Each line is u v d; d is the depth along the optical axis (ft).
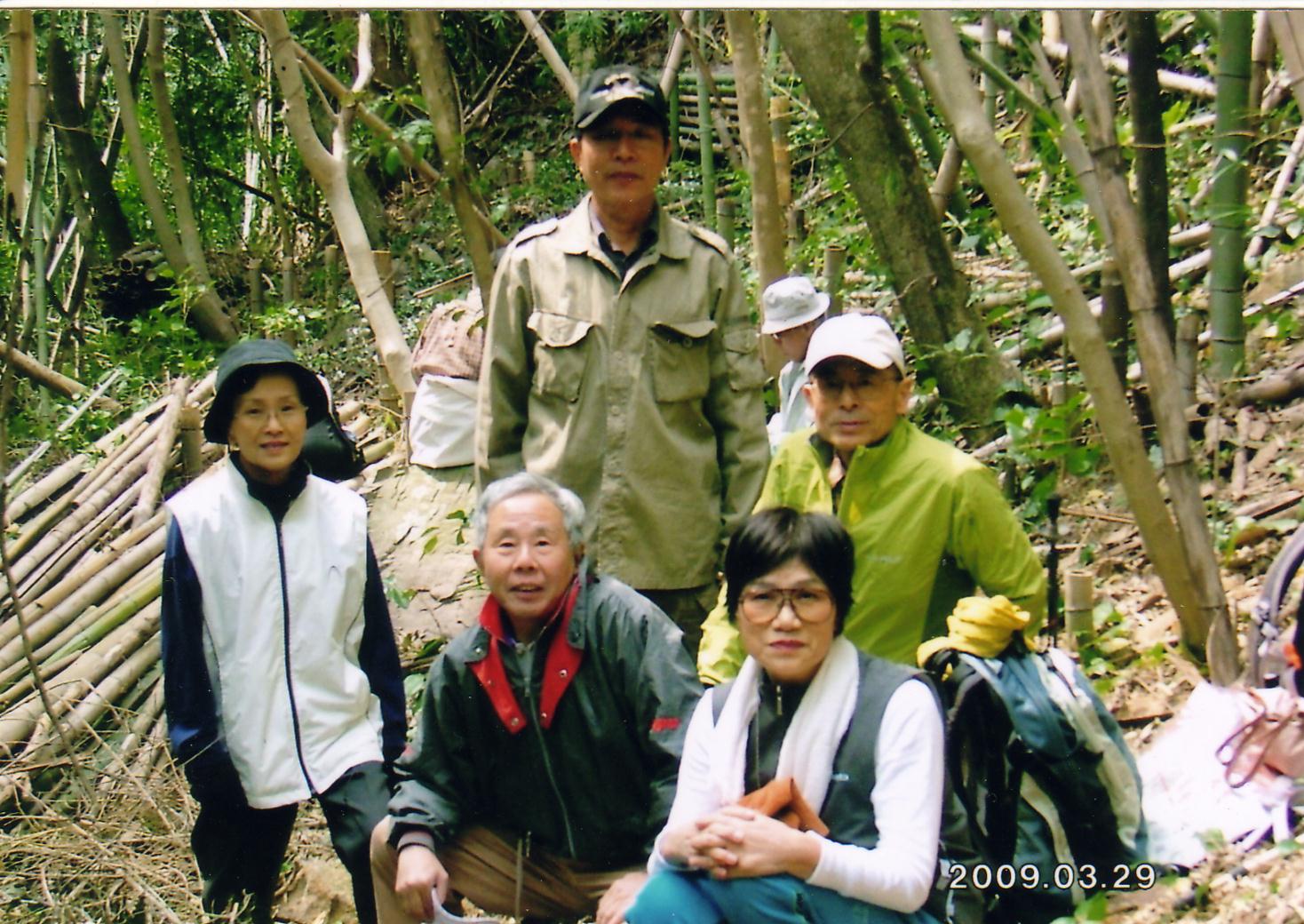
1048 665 9.18
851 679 7.92
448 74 17.11
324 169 16.97
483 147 37.99
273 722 10.09
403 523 17.38
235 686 10.12
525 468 11.09
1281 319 15.84
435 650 15.19
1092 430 15.21
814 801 7.80
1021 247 10.77
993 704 8.92
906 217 15.05
